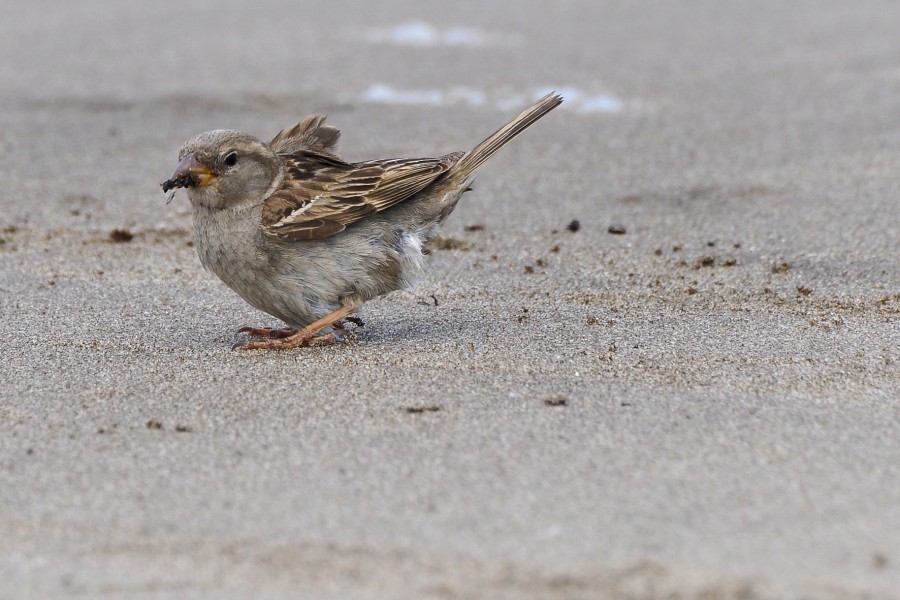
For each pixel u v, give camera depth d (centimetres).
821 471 752
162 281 1248
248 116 1889
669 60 2244
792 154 1675
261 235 1009
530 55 2291
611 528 680
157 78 2123
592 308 1139
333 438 823
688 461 771
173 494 740
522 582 627
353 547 667
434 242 1369
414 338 1055
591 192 1555
